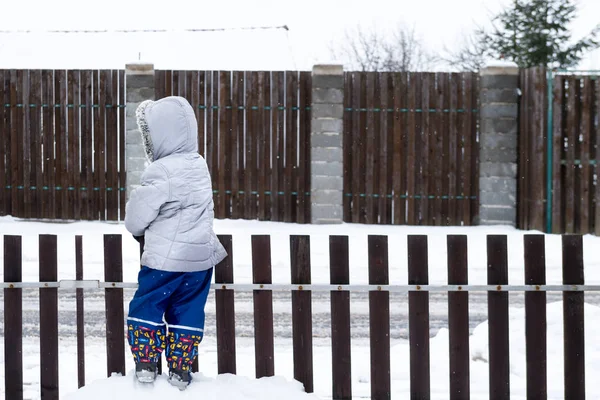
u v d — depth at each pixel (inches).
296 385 154.6
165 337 151.0
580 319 160.6
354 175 476.4
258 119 476.1
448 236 160.2
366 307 286.8
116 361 159.8
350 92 473.4
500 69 463.8
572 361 161.2
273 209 478.0
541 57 868.6
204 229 145.7
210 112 476.4
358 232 449.1
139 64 469.7
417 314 159.2
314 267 351.9
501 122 466.0
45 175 484.4
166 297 144.2
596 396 172.4
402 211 475.5
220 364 159.0
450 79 470.9
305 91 474.0
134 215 143.0
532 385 161.0
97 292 304.7
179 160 146.4
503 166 467.8
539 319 160.6
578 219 462.9
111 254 159.8
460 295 159.6
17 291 161.9
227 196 481.1
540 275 160.4
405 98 471.8
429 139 472.7
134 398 142.3
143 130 151.5
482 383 186.7
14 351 162.2
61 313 271.1
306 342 158.6
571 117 459.8
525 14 882.8
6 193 486.0
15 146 483.8
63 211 484.1
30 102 481.7
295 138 475.8
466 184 474.0
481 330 224.5
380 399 159.8
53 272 160.9
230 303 158.6
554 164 461.7
